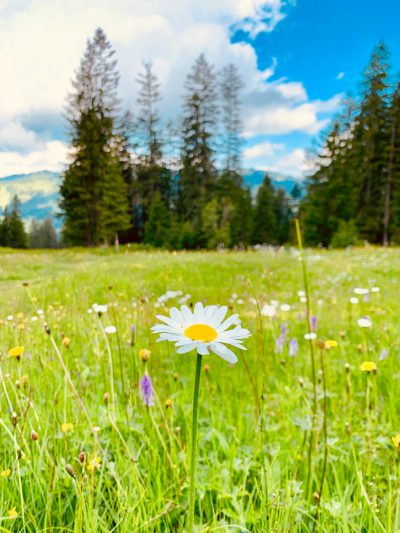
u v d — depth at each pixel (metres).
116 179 44.47
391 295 7.36
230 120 61.78
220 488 1.83
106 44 45.62
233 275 10.71
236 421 2.65
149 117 59.50
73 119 44.00
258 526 1.59
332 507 1.61
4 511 1.48
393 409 2.60
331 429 2.44
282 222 80.94
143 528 1.48
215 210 45.72
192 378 3.36
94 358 3.43
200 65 58.47
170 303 4.66
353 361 3.73
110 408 2.29
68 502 1.61
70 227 43.59
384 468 2.08
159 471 1.85
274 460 1.84
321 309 6.14
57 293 7.52
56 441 2.02
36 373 2.84
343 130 48.25
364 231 43.94
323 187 46.25
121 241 53.66
